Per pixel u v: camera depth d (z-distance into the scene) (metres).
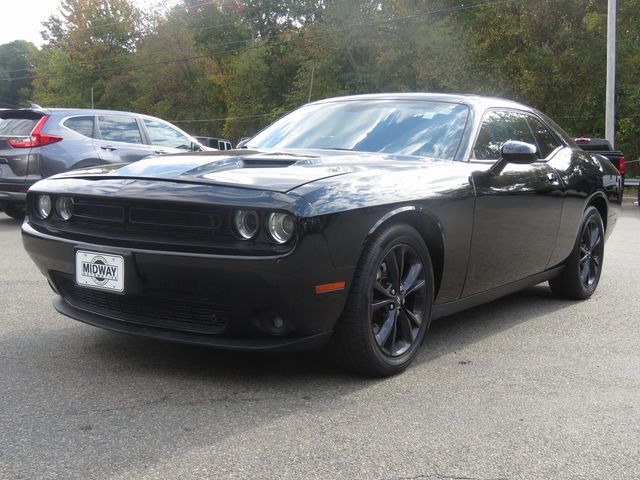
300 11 49.09
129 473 2.25
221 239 2.87
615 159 13.51
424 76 31.80
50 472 2.25
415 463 2.38
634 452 2.52
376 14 38.62
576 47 26.92
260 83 55.19
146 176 3.17
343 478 2.26
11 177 8.63
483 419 2.81
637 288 5.81
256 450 2.45
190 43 59.06
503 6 28.33
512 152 3.81
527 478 2.29
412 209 3.24
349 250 2.95
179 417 2.75
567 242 4.87
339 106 4.47
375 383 3.22
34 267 6.14
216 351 3.64
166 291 2.99
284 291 2.82
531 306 5.07
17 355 3.53
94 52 62.84
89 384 3.11
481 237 3.77
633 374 3.46
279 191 2.86
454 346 3.92
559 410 2.93
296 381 3.21
